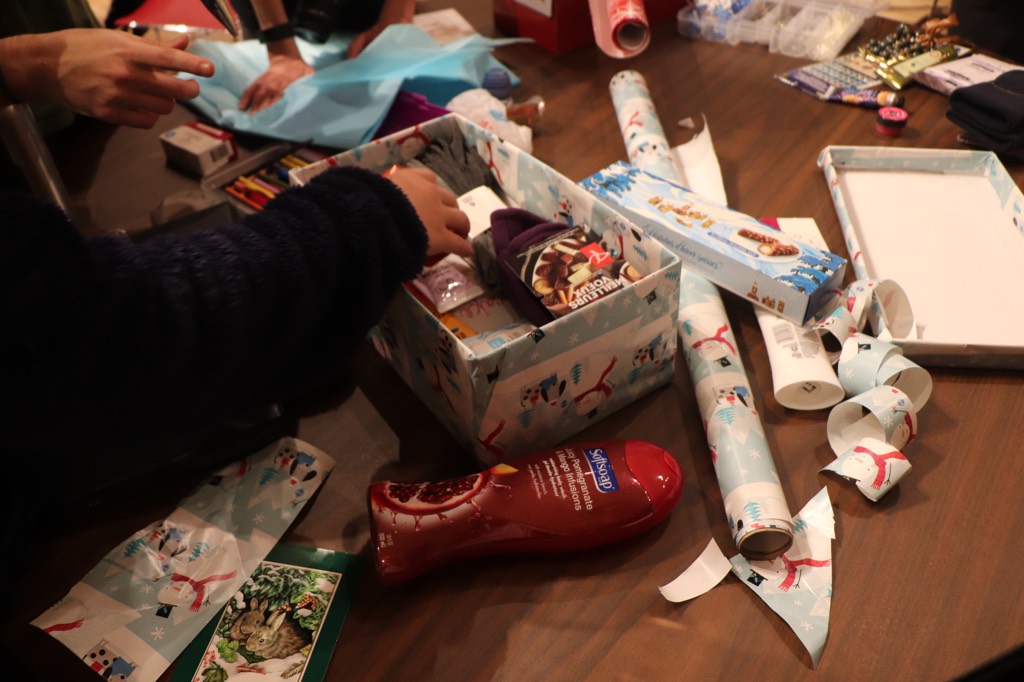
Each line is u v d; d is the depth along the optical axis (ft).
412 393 2.28
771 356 2.24
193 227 2.48
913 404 2.07
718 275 2.41
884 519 1.86
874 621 1.66
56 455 1.88
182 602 1.75
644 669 1.61
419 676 1.62
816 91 3.46
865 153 2.91
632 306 1.91
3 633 1.72
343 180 1.81
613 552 1.83
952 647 1.61
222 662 1.64
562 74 3.73
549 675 1.61
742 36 3.88
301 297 1.65
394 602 1.75
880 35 3.85
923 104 3.35
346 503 1.97
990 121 2.96
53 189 2.35
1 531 1.80
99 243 1.45
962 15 3.70
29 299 1.28
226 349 1.54
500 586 1.77
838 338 2.16
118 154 3.33
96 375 1.39
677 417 2.16
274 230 1.65
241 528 1.90
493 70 3.46
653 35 3.99
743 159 3.12
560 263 2.02
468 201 2.50
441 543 1.73
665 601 1.72
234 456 2.06
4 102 2.17
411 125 3.24
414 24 4.08
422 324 1.90
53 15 3.22
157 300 1.43
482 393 1.80
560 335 1.82
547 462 1.84
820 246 2.61
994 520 1.84
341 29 4.01
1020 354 2.13
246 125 3.33
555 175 2.31
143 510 1.97
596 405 2.10
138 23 3.69
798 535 1.83
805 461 2.02
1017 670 0.83
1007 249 2.56
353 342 1.90
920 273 2.49
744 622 1.67
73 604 1.74
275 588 1.77
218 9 2.89
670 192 2.62
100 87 2.08
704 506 1.92
